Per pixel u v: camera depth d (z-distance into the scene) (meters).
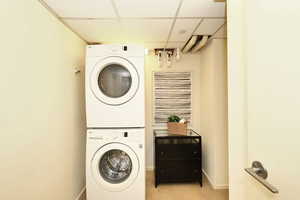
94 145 1.75
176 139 2.37
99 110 1.76
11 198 1.02
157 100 2.95
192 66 2.91
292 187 0.53
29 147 1.17
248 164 0.75
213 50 2.32
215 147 2.31
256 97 0.69
